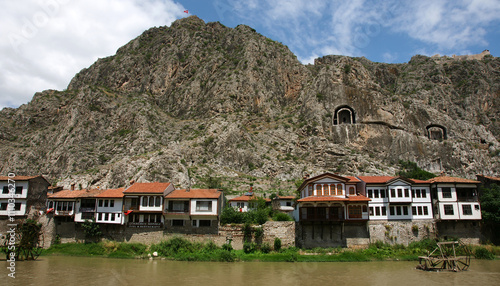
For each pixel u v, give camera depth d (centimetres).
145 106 19475
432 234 7181
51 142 18338
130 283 4675
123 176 13062
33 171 16775
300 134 17688
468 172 17288
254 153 15900
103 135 18362
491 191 7725
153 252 6706
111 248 6906
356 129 17850
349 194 7494
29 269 5522
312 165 15738
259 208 8131
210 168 14600
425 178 12494
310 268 5762
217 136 16400
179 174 12750
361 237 6988
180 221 7156
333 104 18862
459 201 7331
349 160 15375
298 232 7019
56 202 7600
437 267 5859
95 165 15888
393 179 7400
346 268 5791
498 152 18412
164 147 15188
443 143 18075
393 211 7300
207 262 6228
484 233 7419
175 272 5369
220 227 6981
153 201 7288
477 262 6378
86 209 7488
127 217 7325
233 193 11575
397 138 17912
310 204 7081
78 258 6562
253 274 5284
